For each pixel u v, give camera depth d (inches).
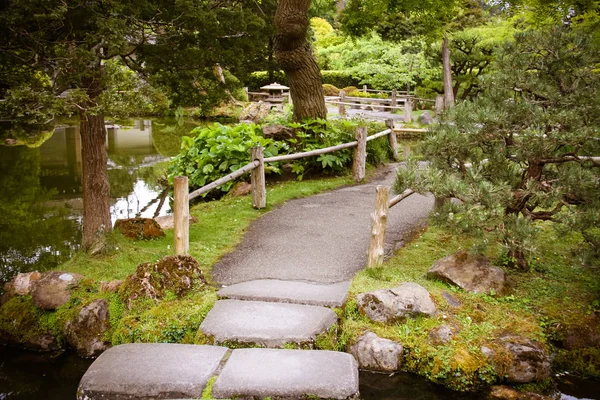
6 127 677.9
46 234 297.0
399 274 205.2
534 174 195.5
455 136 193.5
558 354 167.6
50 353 181.8
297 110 407.8
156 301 183.0
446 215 189.2
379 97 956.0
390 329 170.6
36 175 450.9
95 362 152.4
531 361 158.7
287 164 384.5
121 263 215.3
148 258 221.5
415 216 284.4
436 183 186.7
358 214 294.0
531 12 322.3
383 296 177.2
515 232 182.7
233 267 217.6
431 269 201.5
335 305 179.8
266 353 155.0
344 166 402.3
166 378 143.3
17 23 162.7
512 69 194.1
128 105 177.8
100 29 167.5
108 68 187.9
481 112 184.7
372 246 206.5
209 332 164.2
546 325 175.5
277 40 383.6
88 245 225.1
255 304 181.0
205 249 235.8
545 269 210.1
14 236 293.1
